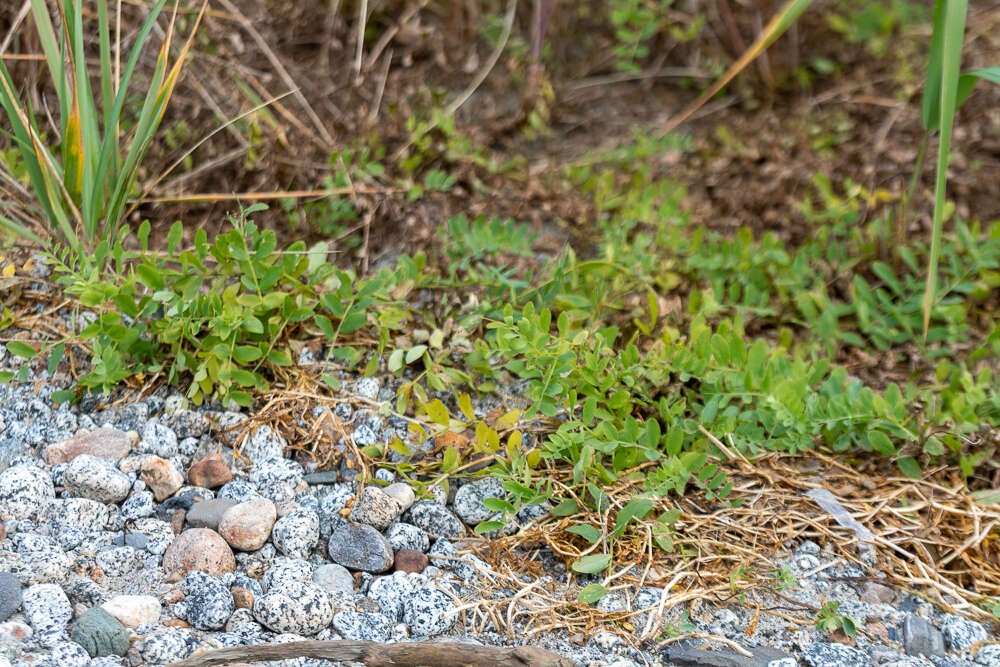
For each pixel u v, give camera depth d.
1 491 2.03
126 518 2.10
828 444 2.48
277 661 1.67
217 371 2.38
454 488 2.29
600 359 2.47
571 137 3.83
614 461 2.28
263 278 2.45
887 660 1.87
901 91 3.86
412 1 3.90
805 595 2.05
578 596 1.95
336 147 3.30
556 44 4.09
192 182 3.19
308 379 2.52
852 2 4.27
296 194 2.99
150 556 1.99
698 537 2.17
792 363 2.66
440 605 1.90
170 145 3.19
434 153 3.40
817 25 4.16
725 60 4.12
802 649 1.91
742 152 3.61
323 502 2.18
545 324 2.37
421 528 2.16
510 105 3.82
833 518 2.25
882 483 2.36
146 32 2.62
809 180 3.44
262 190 3.19
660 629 1.92
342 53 3.75
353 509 2.14
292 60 3.69
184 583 1.90
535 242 3.22
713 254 3.09
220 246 2.45
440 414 2.29
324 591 1.88
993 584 2.10
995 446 2.37
